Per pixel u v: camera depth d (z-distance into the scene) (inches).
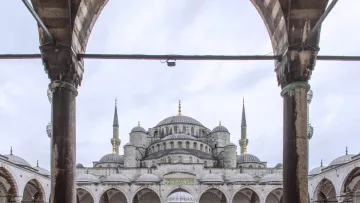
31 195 2645.2
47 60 498.9
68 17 491.8
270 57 520.7
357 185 2028.8
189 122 4402.1
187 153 3607.3
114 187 3085.6
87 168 3627.0
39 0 482.0
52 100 503.2
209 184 3097.9
